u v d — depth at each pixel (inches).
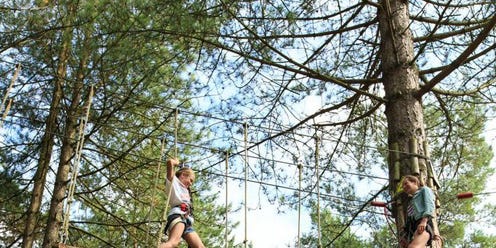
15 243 486.6
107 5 358.0
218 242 644.1
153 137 446.0
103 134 494.0
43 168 478.3
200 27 350.6
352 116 442.0
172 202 264.1
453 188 503.5
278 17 367.9
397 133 341.1
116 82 414.0
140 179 508.7
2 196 467.5
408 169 327.3
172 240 249.1
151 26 354.3
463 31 367.6
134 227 496.1
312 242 502.9
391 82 356.8
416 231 264.8
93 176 494.3
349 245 489.1
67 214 247.9
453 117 450.9
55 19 429.1
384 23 375.9
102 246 520.7
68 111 467.8
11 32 432.8
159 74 406.0
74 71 444.5
